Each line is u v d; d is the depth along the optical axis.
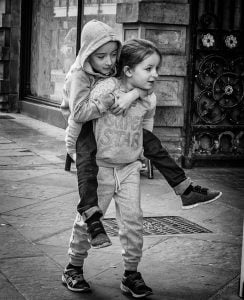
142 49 3.53
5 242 4.84
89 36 3.49
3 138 10.59
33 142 10.27
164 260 4.52
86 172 3.52
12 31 14.34
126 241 3.73
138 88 3.61
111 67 3.59
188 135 8.30
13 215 5.70
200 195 3.71
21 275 4.12
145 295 3.78
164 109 8.19
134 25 8.12
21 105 14.36
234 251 4.79
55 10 12.70
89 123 3.65
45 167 8.17
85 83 3.57
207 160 8.44
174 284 4.05
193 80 8.23
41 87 13.61
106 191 3.69
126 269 3.83
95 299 3.76
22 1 14.16
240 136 8.55
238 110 8.54
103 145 3.61
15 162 8.45
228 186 7.29
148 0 7.94
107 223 5.48
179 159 8.37
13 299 3.71
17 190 6.75
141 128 3.70
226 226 5.53
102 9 10.67
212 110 8.40
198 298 3.82
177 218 5.76
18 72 14.52
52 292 3.84
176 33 8.12
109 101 3.52
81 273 3.91
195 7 8.09
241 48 8.38
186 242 4.98
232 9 8.35
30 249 4.69
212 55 8.27
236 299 3.82
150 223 5.55
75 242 3.80
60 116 12.12
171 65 8.10
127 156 3.66
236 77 8.42
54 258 4.49
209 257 4.62
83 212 3.45
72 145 3.72
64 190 6.83
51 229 5.26
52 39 12.88
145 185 7.19
